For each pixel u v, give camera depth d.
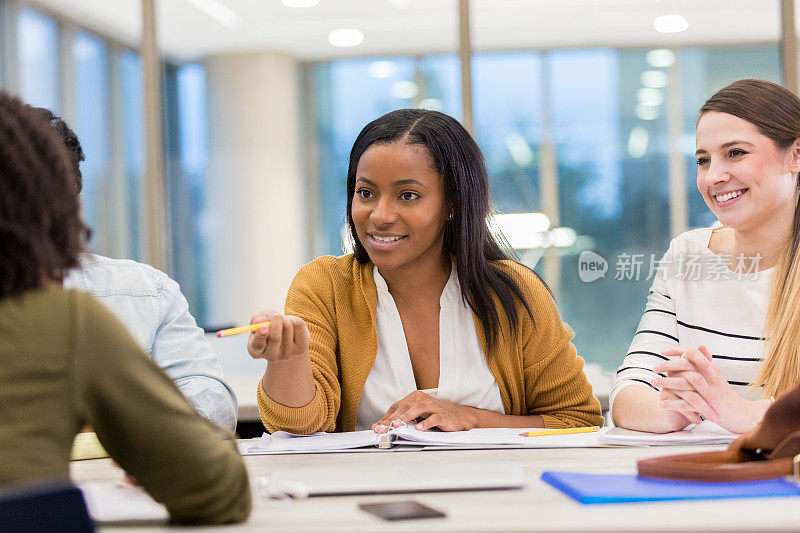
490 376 1.60
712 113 1.69
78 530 0.63
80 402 0.74
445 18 4.65
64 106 4.57
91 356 0.75
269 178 4.68
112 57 4.53
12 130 0.76
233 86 4.66
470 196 1.57
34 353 0.73
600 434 1.33
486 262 1.61
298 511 0.85
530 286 1.64
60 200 0.79
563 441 1.27
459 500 0.87
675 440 1.25
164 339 1.61
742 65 4.36
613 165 4.43
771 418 0.98
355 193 1.57
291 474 1.01
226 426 1.55
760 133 1.63
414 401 1.48
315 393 1.42
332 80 4.74
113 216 4.48
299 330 1.33
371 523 0.77
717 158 1.67
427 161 1.51
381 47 4.70
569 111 4.46
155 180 4.06
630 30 4.43
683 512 0.79
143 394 0.76
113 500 0.93
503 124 4.48
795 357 1.55
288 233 4.71
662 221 4.41
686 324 1.70
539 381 1.63
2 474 0.70
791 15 3.94
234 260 4.66
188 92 4.56
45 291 0.77
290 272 4.73
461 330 1.61
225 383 1.60
